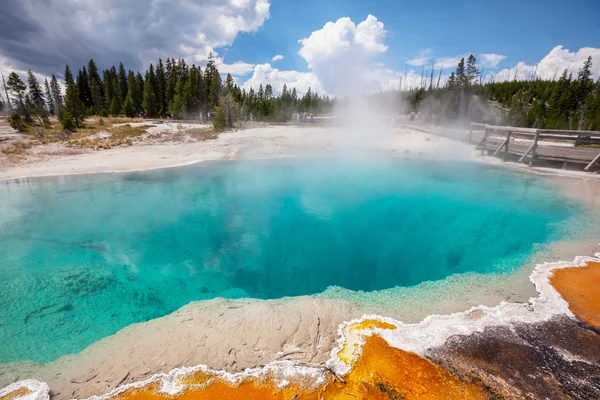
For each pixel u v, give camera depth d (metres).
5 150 16.84
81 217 9.45
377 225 9.52
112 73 59.22
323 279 6.45
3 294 5.53
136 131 24.48
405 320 4.22
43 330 4.52
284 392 3.11
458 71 35.03
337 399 3.03
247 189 12.51
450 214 9.91
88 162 15.63
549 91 49.16
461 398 3.02
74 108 29.62
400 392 3.09
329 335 3.93
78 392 3.19
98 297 5.52
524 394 3.06
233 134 23.89
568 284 4.98
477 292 4.92
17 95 32.06
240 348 3.72
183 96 39.56
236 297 5.74
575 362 3.44
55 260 6.90
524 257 6.14
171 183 12.98
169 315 4.47
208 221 9.59
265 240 8.48
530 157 14.12
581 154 13.84
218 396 3.08
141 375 3.37
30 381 3.34
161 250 7.69
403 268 6.84
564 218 8.30
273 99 52.59
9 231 8.36
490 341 3.75
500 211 9.52
